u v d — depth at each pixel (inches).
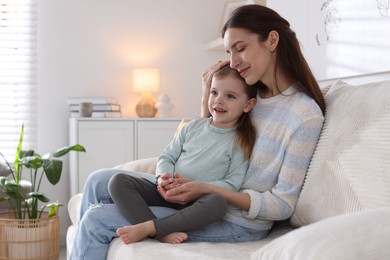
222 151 71.4
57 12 177.0
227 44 70.2
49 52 176.9
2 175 158.7
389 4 86.7
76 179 159.6
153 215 65.0
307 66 70.8
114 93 180.1
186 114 184.9
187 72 184.9
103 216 65.5
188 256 54.6
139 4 181.6
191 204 68.7
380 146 57.3
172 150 75.3
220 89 71.5
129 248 59.6
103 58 179.5
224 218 66.7
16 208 150.2
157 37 183.0
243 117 73.0
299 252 36.4
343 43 100.5
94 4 178.9
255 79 69.9
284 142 67.3
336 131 63.7
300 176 66.6
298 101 68.2
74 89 178.1
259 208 65.6
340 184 60.6
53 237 139.8
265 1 146.3
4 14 174.4
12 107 175.6
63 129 177.5
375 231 35.2
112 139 162.1
